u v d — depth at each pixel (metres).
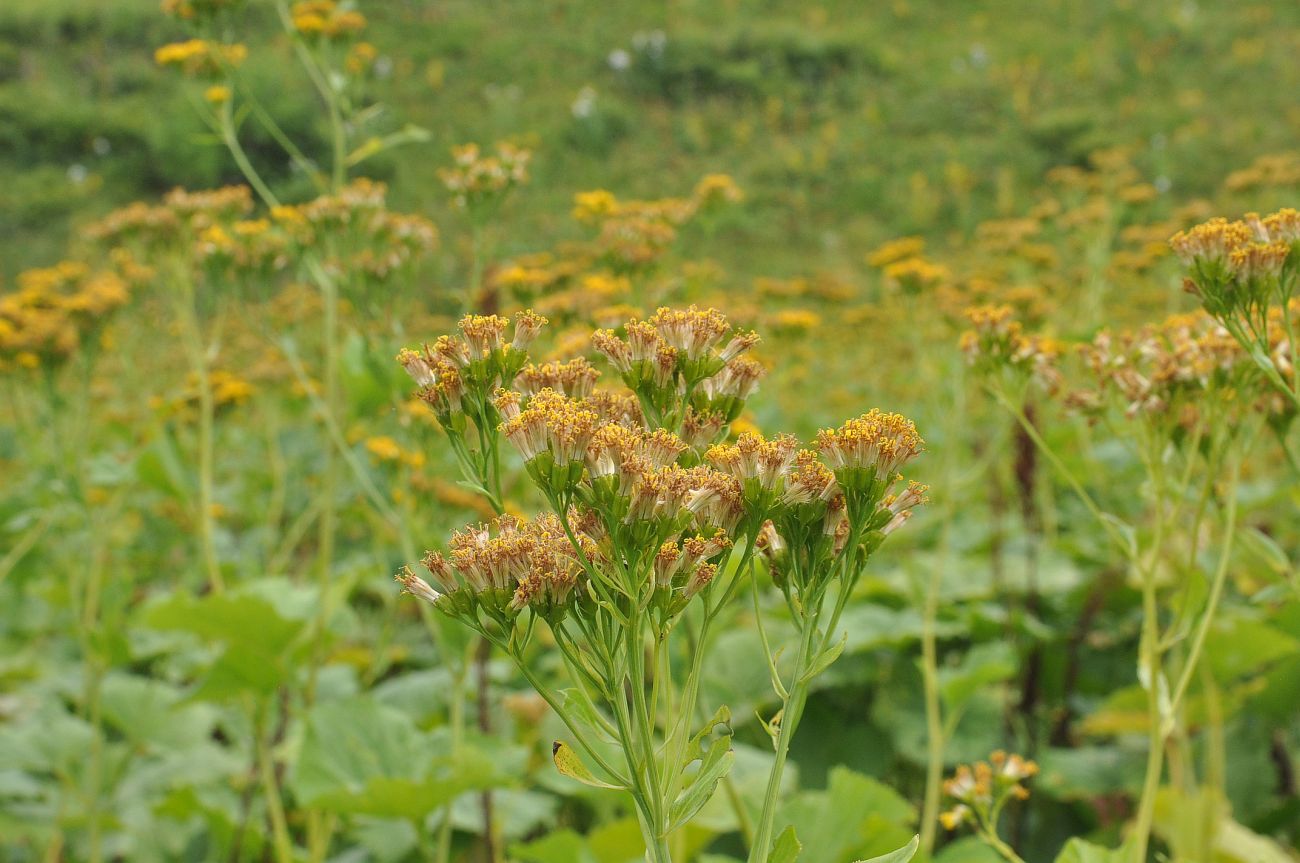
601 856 3.50
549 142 35.44
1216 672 3.74
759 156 35.94
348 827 4.11
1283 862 3.42
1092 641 5.07
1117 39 40.88
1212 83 36.47
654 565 1.53
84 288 5.42
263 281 4.31
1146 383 2.46
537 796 4.16
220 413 5.95
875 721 4.62
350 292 3.92
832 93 39.84
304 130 31.66
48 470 5.03
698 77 40.59
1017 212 30.22
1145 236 6.62
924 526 6.39
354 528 6.80
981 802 2.49
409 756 3.64
